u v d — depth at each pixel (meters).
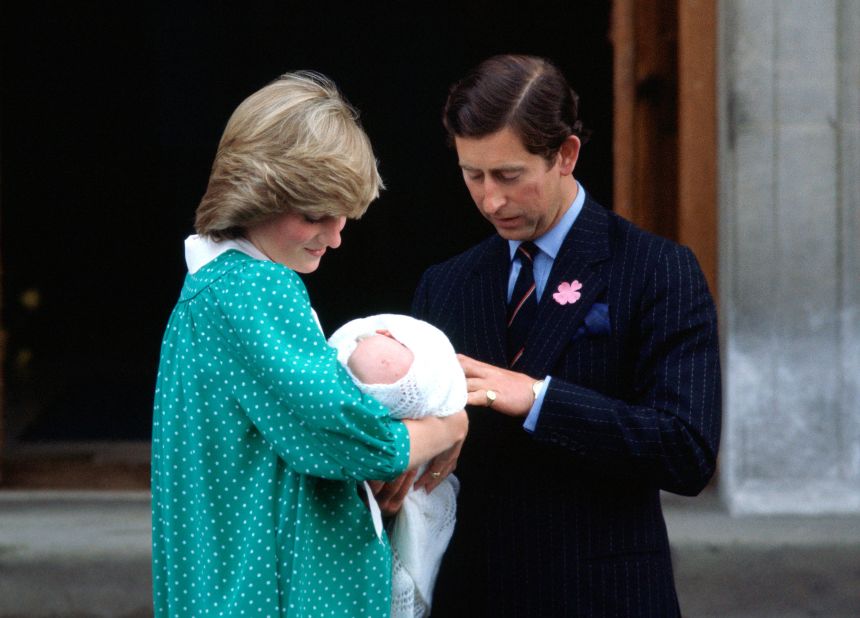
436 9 38.03
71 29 38.47
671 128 18.78
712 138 18.11
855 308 17.66
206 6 38.97
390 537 8.73
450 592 9.27
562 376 8.77
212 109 39.34
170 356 8.20
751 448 17.81
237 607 7.74
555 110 8.27
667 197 18.88
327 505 7.99
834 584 16.55
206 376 7.86
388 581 8.17
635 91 18.80
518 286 9.10
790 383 17.77
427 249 37.34
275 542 7.80
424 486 8.60
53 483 20.06
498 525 8.93
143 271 38.88
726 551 16.55
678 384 8.52
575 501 8.79
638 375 8.73
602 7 27.48
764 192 17.55
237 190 7.73
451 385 8.17
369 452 7.56
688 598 16.62
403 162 37.91
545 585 8.80
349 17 38.44
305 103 7.83
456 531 9.22
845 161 17.50
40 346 34.56
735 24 17.36
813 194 17.55
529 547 8.84
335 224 8.06
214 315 7.80
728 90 17.45
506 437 8.91
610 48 27.30
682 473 8.46
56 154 38.66
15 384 29.75
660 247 8.81
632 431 8.35
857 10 17.31
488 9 30.47
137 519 18.14
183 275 39.03
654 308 8.66
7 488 20.03
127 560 16.78
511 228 8.71
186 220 39.25
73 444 22.86
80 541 16.91
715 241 18.22
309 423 7.52
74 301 37.88
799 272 17.67
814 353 17.73
